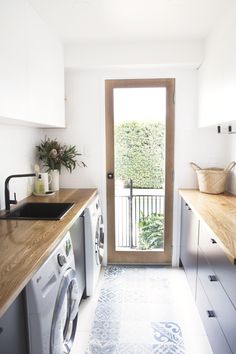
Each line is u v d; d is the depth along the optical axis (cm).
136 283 278
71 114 304
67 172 312
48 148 286
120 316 226
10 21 160
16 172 239
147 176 312
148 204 317
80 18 221
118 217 320
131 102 302
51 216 232
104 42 275
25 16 184
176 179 306
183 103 296
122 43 276
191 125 298
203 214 197
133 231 321
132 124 306
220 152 299
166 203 313
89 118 304
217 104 217
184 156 303
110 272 303
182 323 217
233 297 134
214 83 227
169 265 320
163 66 285
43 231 158
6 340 97
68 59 279
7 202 204
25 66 183
